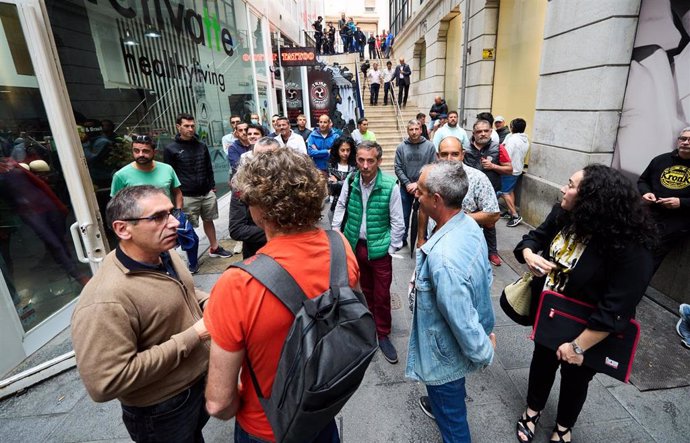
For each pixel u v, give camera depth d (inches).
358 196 106.7
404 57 714.8
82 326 45.6
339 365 35.3
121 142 179.8
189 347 51.9
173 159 165.3
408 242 195.6
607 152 162.4
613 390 91.2
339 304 37.8
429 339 63.7
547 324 65.4
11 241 113.1
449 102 461.7
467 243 59.6
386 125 503.2
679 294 126.8
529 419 79.4
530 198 212.2
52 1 142.1
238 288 36.4
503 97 279.1
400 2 757.9
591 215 55.9
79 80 155.5
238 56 323.3
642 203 55.2
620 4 145.8
